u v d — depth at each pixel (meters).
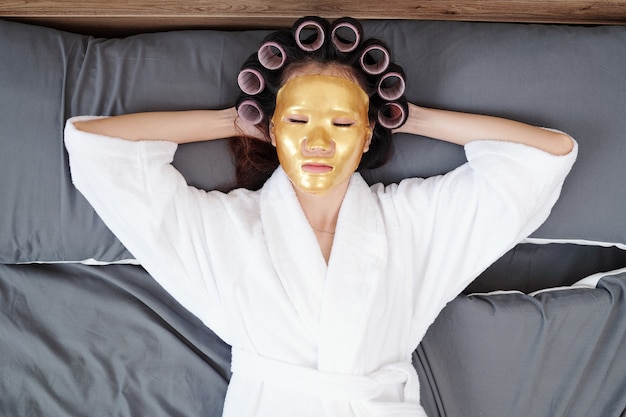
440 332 1.38
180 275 1.24
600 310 1.41
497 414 1.37
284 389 1.20
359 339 1.19
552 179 1.27
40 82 1.31
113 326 1.37
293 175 1.16
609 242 1.45
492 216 1.28
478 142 1.30
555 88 1.38
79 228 1.32
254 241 1.24
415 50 1.39
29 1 1.43
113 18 1.46
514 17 1.51
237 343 1.26
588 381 1.40
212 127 1.29
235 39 1.40
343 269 1.21
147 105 1.34
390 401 1.24
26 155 1.30
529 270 1.51
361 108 1.18
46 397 1.32
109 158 1.18
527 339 1.38
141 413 1.34
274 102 1.22
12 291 1.36
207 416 1.35
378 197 1.31
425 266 1.30
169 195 1.21
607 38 1.42
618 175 1.40
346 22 1.14
